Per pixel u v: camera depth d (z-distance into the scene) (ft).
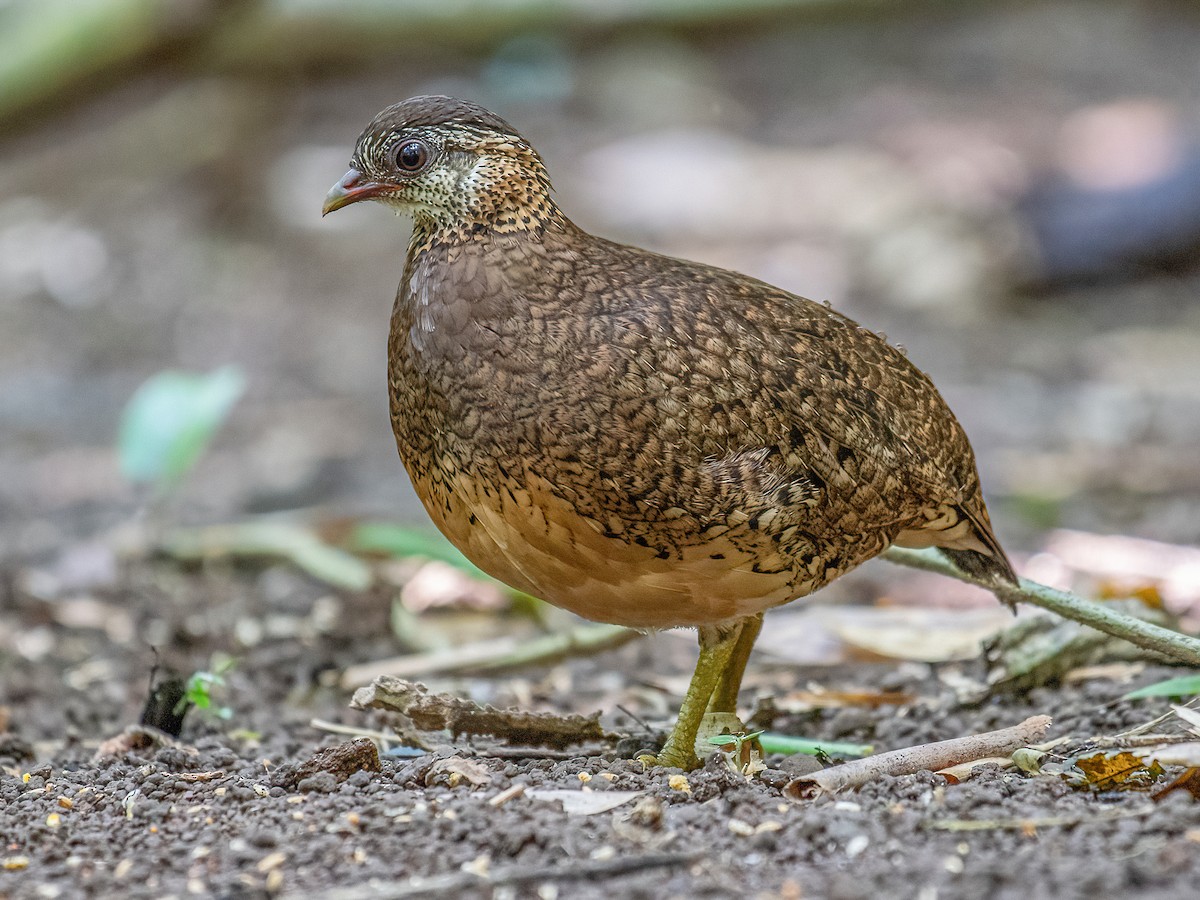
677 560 21.83
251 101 73.56
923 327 65.05
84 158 77.66
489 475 21.79
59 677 33.12
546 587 22.81
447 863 18.92
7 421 57.72
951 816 19.71
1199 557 38.06
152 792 22.29
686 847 19.13
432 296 22.24
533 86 72.18
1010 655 28.81
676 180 75.66
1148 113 81.15
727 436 21.63
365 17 65.26
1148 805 19.85
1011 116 84.43
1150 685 26.89
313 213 74.13
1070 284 67.72
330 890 18.33
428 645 34.55
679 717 23.59
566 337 21.61
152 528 42.39
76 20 59.00
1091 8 98.73
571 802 20.62
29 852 20.07
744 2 66.59
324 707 30.81
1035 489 46.55
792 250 70.95
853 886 17.62
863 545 23.44
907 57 93.25
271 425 56.95
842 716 28.02
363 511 45.24
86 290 69.00
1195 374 58.18
